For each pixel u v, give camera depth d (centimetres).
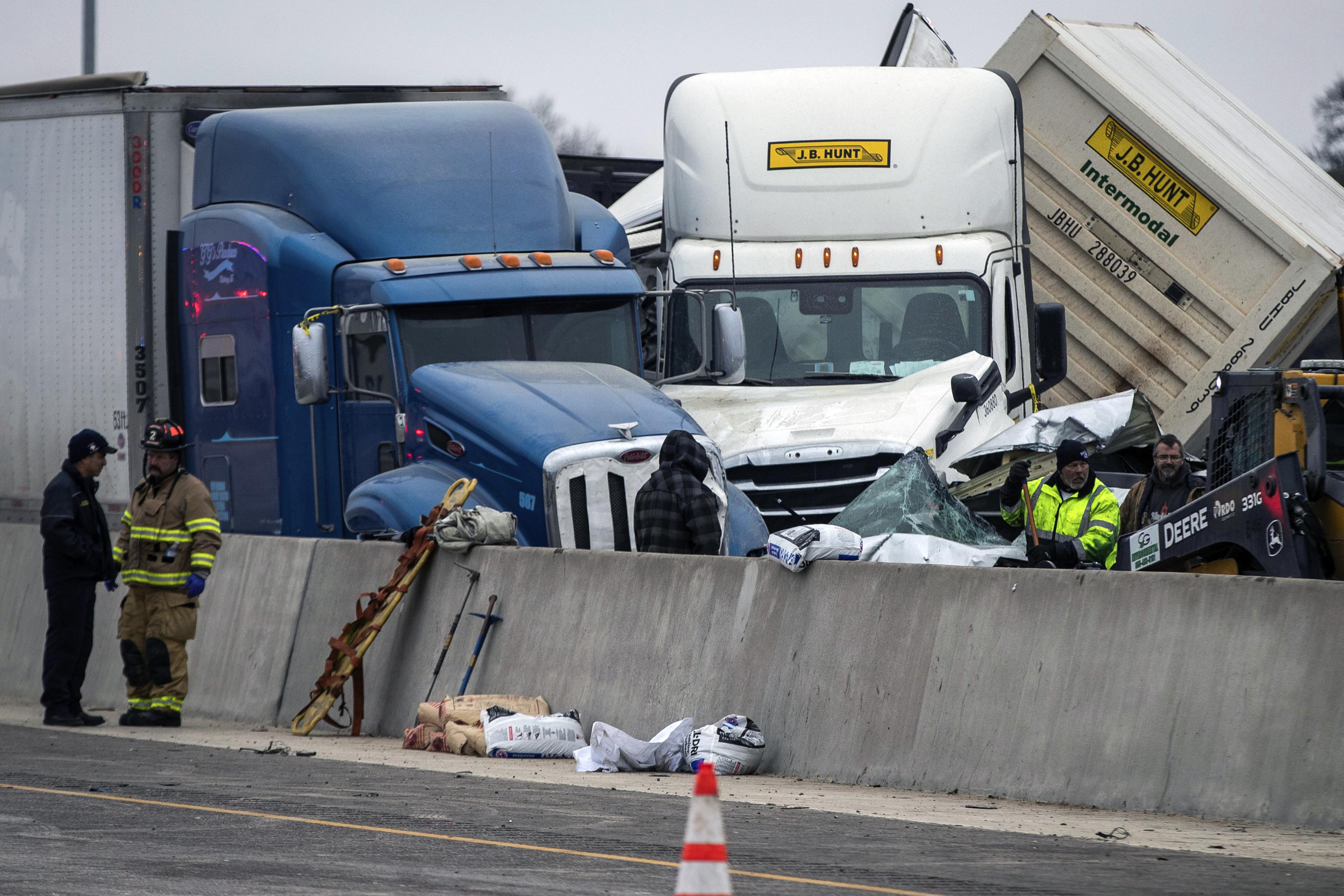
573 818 2789
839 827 2691
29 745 4097
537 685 4044
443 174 5856
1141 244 6769
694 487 4550
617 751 3528
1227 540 3797
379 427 5428
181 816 2786
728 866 2278
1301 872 2261
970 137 6050
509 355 5500
